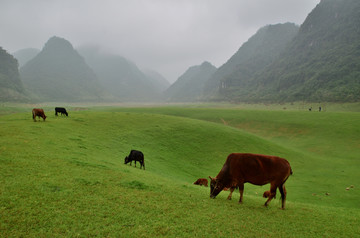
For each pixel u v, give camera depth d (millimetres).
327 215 9883
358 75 186125
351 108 115938
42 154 13000
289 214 9312
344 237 7680
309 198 19406
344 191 21422
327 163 33406
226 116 75938
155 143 31406
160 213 7773
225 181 9844
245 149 36094
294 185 23594
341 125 51781
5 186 7828
